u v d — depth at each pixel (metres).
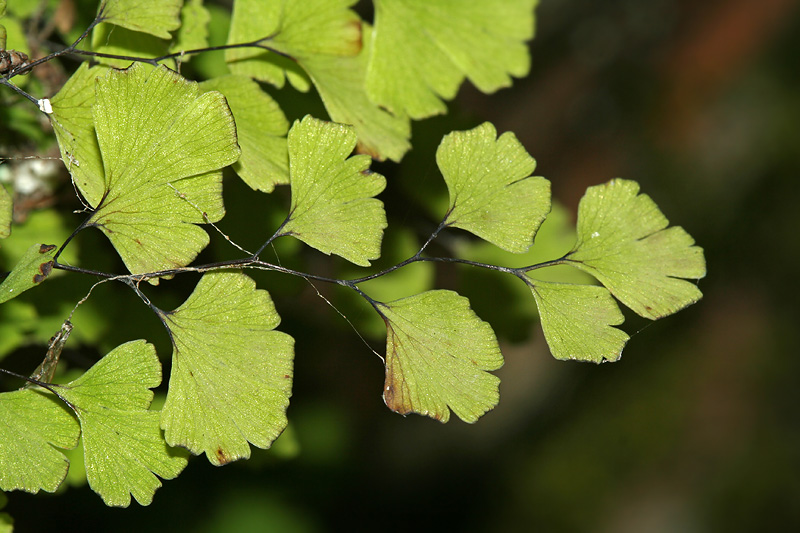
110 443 0.34
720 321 0.81
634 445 0.77
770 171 0.77
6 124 0.38
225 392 0.34
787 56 0.78
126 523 0.53
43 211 0.38
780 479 0.76
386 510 0.73
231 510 0.57
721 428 0.78
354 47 0.36
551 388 0.79
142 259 0.34
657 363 0.80
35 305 0.38
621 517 0.74
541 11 0.73
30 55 0.38
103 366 0.34
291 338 0.34
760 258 0.79
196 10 0.36
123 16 0.35
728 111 0.78
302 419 0.61
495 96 0.72
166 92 0.34
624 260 0.35
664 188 0.76
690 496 0.75
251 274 0.39
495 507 0.75
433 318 0.35
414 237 0.41
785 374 0.79
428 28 0.37
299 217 0.35
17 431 0.34
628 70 0.75
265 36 0.36
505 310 0.41
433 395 0.35
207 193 0.34
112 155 0.34
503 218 0.35
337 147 0.35
